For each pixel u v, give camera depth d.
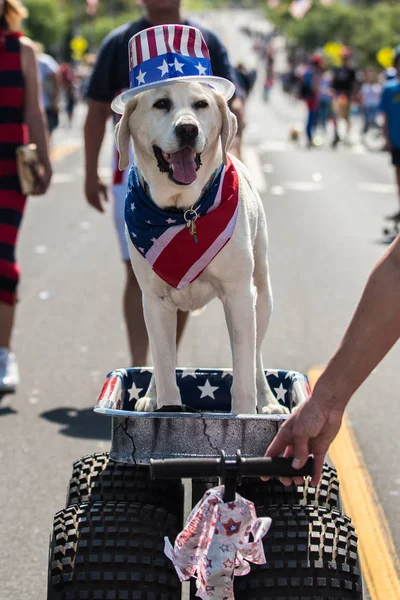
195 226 4.00
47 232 14.05
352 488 5.55
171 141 3.94
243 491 3.84
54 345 8.36
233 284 4.17
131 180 4.20
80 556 3.42
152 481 3.91
